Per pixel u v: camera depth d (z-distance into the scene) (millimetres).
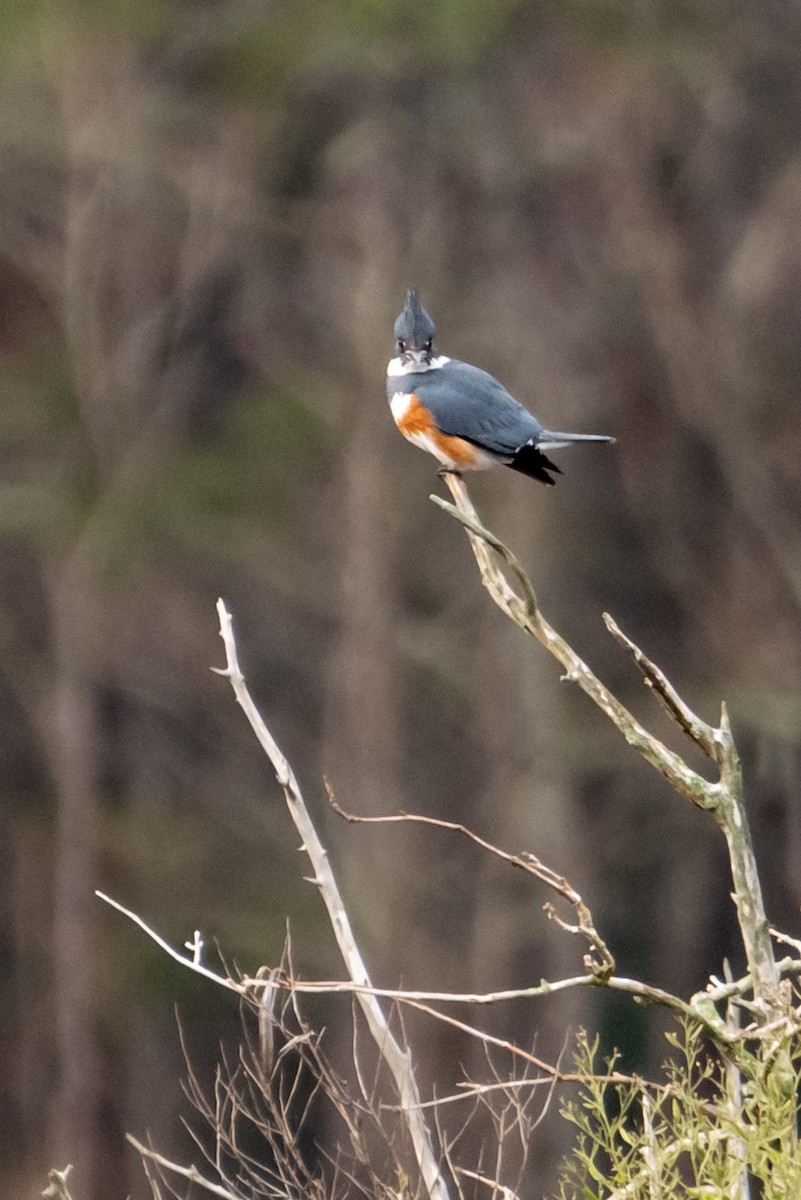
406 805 19500
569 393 19531
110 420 19484
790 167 19453
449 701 19875
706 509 20359
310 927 19234
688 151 19594
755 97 19656
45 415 19500
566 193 19703
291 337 20375
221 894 20188
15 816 21031
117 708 21078
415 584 19609
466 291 19359
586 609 19984
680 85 19188
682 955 20078
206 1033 19750
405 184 19312
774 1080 3590
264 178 19562
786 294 19766
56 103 18297
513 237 19531
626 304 19688
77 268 19125
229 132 19172
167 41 18594
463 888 19422
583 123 19109
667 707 3934
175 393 20016
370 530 19266
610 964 3580
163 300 19875
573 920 19172
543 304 19531
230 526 19719
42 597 20641
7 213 19141
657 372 19938
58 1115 20156
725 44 19219
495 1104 10031
